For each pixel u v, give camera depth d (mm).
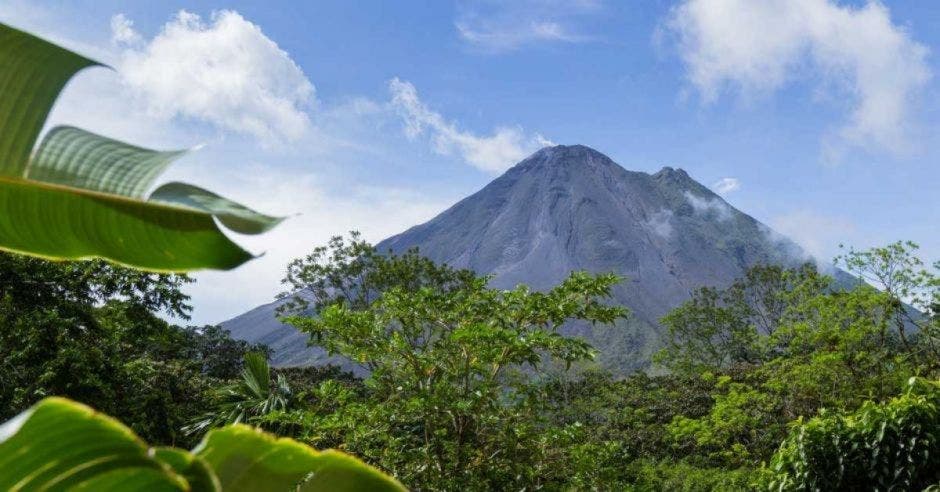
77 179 654
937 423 8203
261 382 13828
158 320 13820
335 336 8602
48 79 677
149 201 658
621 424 20750
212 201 682
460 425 8078
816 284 16469
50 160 660
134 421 12297
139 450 533
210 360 34219
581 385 21578
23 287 11680
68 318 11984
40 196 687
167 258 696
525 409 8078
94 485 534
